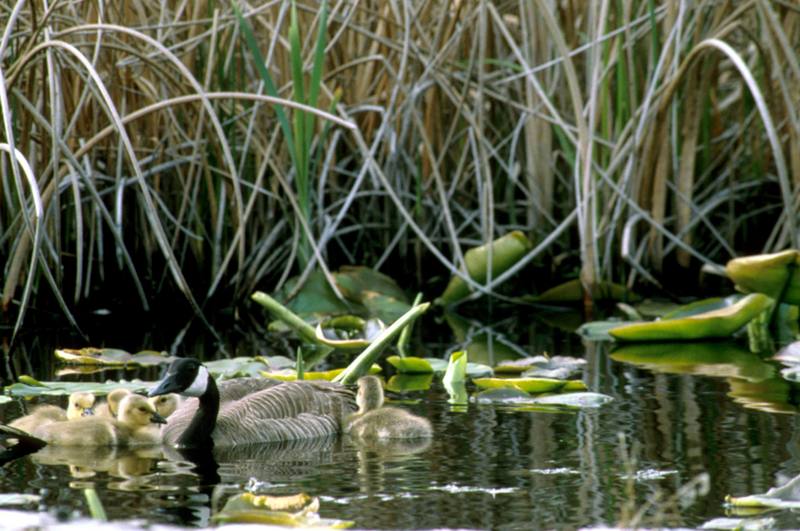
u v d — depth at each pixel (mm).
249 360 11984
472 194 18266
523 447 8711
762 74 17375
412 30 17234
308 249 16000
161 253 16156
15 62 13039
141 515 7070
